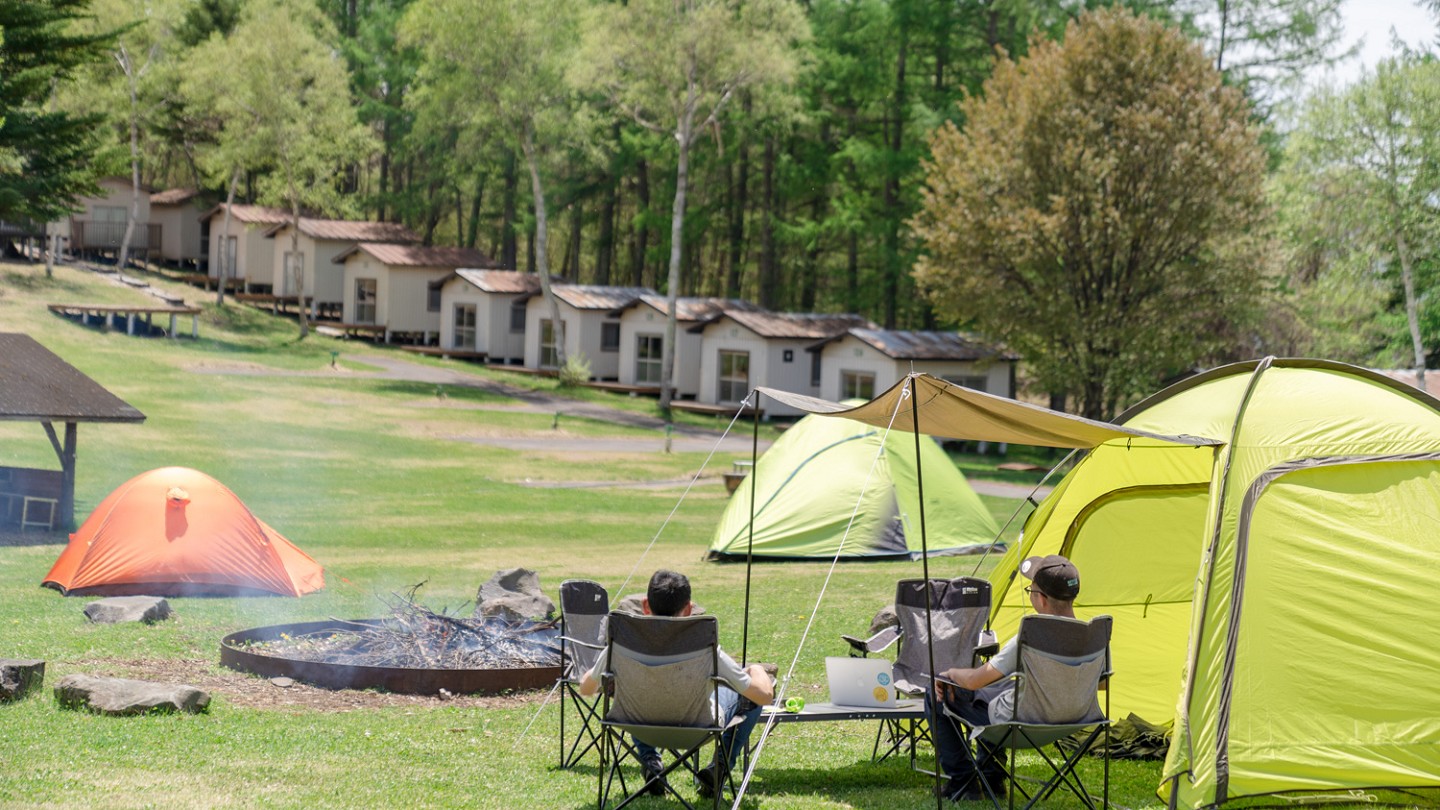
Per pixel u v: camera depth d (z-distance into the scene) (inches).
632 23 1640.0
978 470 1332.4
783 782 244.8
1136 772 262.2
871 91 2005.4
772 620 450.9
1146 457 314.2
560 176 2246.6
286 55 1907.0
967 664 249.4
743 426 1584.6
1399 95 1318.9
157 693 275.9
